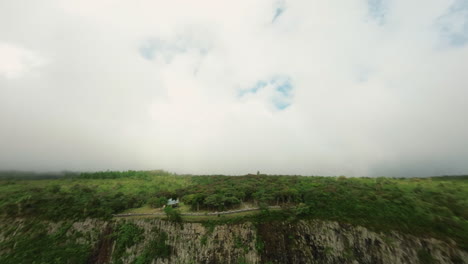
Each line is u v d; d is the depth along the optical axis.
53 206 89.94
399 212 67.25
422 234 59.66
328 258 64.81
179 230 74.31
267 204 81.06
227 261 67.38
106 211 86.44
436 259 55.16
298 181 111.06
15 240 76.25
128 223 80.50
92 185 130.38
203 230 72.81
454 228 58.75
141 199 100.81
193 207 86.00
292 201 83.50
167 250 71.81
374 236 63.53
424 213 64.50
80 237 79.19
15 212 85.88
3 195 100.38
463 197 72.12
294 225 71.44
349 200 76.69
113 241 76.75
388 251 60.50
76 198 98.75
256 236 70.06
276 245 68.19
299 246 67.69
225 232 71.62
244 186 99.56
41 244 75.69
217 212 79.50
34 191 105.88
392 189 83.94
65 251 74.50
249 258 67.12
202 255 69.19
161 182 149.50
